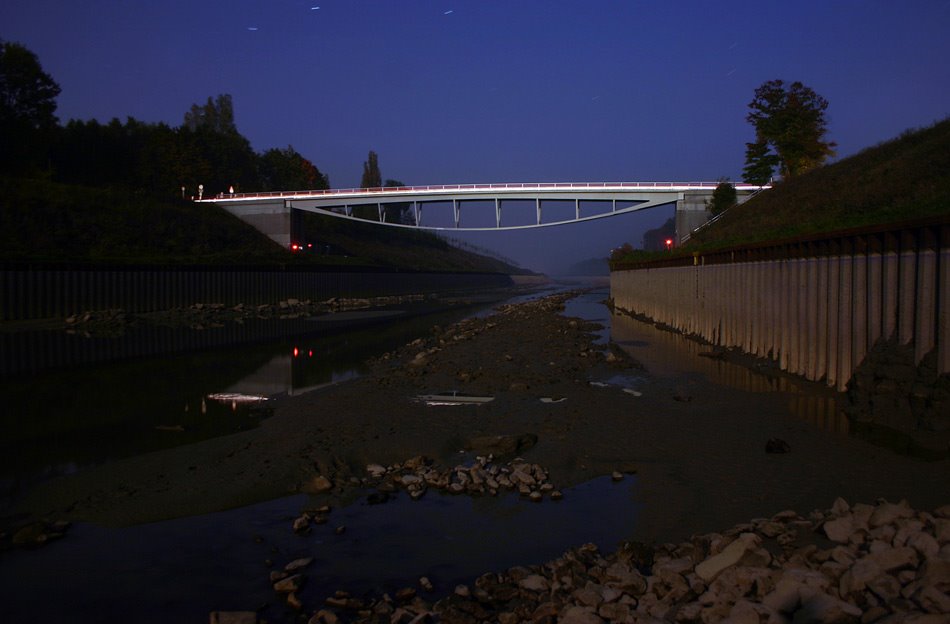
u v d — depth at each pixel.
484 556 8.20
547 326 39.09
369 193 98.31
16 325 44.69
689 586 6.34
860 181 33.41
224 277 65.56
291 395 19.58
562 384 19.16
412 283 114.25
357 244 132.88
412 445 13.03
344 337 39.22
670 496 9.80
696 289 30.81
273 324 49.84
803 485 9.75
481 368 22.28
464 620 6.32
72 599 7.27
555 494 10.13
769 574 6.00
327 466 11.71
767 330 21.34
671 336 32.66
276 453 12.59
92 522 9.53
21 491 10.99
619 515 9.30
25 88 83.31
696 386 18.45
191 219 85.06
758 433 12.99
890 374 13.56
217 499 10.34
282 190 135.88
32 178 76.38
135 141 114.50
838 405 15.06
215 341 37.09
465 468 11.48
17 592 7.44
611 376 20.67
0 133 79.62
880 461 10.65
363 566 7.96
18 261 46.31
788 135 61.81
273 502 10.21
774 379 19.03
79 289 50.53
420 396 17.84
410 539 8.75
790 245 19.38
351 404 16.98
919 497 8.84
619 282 57.28
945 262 12.29
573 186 91.75
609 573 6.78
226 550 8.50
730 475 10.51
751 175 65.00
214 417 16.80
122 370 25.77
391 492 10.59
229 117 146.12
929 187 22.89
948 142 27.03
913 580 5.49
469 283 149.38
